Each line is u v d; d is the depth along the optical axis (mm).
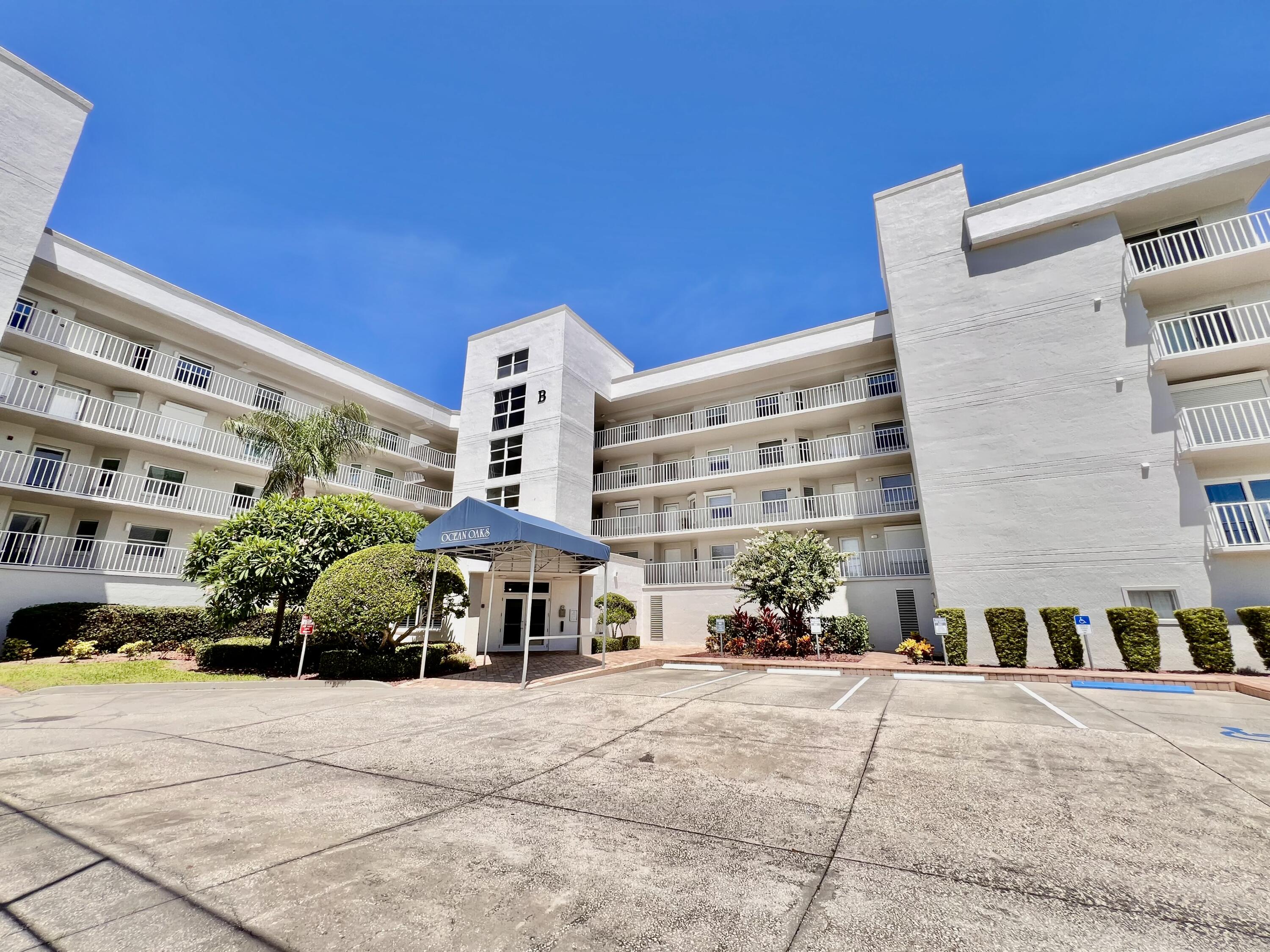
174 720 6984
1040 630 12820
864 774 4539
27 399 14938
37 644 13078
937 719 6695
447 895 2557
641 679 11148
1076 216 13984
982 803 3846
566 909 2438
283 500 13430
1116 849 3078
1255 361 12203
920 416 15211
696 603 20828
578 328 24625
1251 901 2494
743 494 22672
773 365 22328
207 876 2744
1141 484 12398
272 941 2176
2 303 13609
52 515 15641
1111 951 2109
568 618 18844
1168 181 13047
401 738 5883
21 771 4684
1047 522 13203
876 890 2615
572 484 22672
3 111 14102
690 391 24828
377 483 23812
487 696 8812
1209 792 4020
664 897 2549
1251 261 12039
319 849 3088
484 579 16953
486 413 24859
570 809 3748
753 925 2309
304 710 7699
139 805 3824
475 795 4055
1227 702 7941
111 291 16719
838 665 12508
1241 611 10375
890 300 16406
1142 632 10711
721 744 5547
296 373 21922
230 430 16891
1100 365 13266
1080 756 5031
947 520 14312
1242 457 11992
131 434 16625
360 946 2145
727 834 3314
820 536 16969
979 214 15250
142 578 15672
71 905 2447
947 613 13016
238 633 15883
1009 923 2322
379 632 11047
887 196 17094
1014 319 14523
